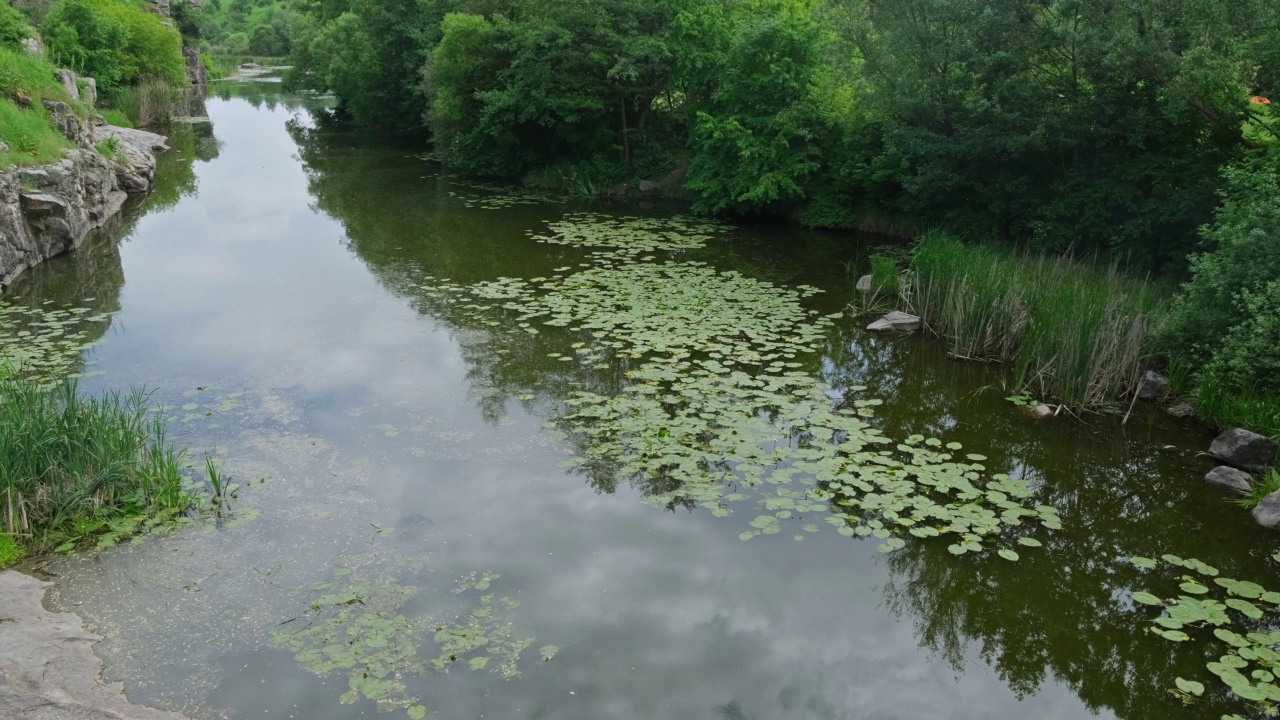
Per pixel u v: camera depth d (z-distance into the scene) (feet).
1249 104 41.52
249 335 41.01
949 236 57.31
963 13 51.57
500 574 22.27
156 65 137.59
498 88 94.48
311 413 32.04
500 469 27.99
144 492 25.39
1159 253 46.26
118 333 40.88
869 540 24.36
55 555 22.57
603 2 88.28
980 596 22.18
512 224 70.69
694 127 82.38
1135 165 47.37
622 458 28.66
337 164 103.04
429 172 99.19
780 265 57.47
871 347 41.39
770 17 73.00
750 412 32.22
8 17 79.00
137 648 18.99
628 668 18.86
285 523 24.44
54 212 53.83
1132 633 20.89
